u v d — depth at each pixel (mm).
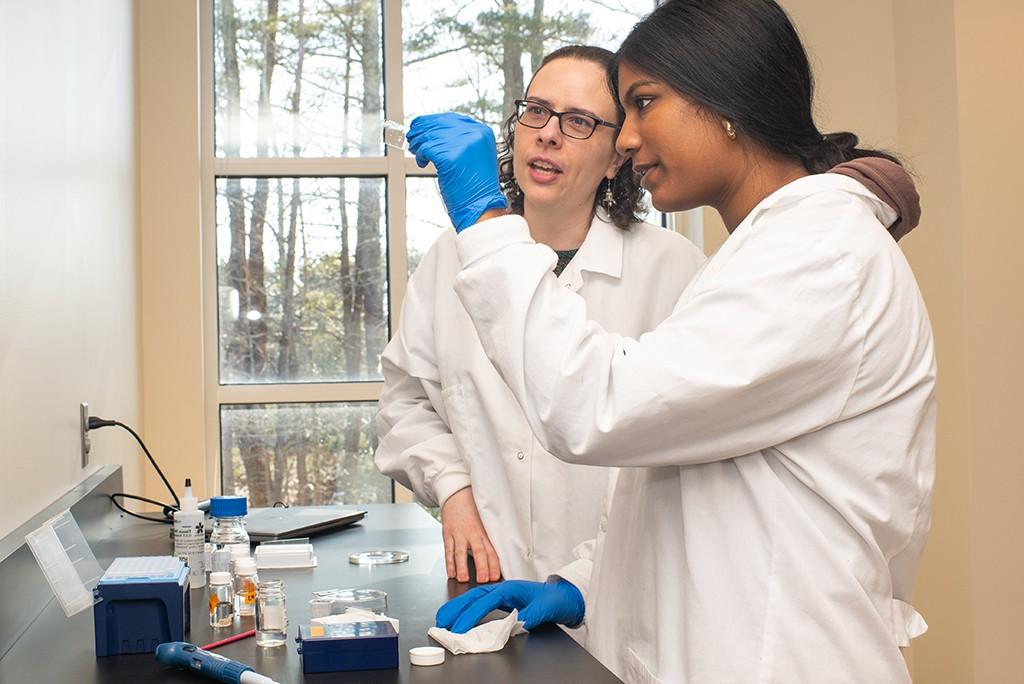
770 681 1131
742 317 1112
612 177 1851
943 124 3117
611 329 1836
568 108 1752
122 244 2756
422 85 3439
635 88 1261
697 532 1193
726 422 1131
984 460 3033
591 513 1784
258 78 3381
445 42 3451
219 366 3346
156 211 3162
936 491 3154
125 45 2873
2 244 1536
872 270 1146
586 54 1788
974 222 3053
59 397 1907
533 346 1198
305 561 1671
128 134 2904
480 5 3465
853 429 1159
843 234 1139
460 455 1838
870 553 1177
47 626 1334
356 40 3422
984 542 3025
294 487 3365
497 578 1583
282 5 3389
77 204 2137
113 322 2576
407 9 3430
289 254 3383
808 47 3236
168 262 3168
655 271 1871
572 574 1502
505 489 1801
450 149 1323
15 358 1595
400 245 3393
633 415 1128
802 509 1163
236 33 3371
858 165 1233
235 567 1357
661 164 1277
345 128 3414
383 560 1698
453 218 1333
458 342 1865
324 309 3400
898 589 1305
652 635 1270
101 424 2154
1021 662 3045
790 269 1113
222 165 3342
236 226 3357
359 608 1342
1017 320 3064
